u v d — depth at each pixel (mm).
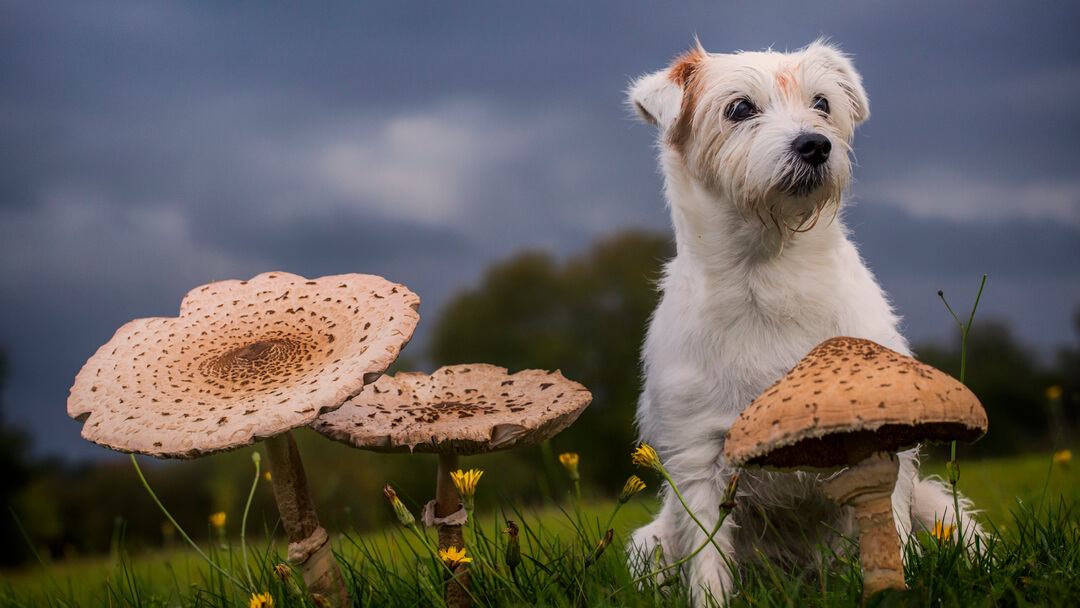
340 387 894
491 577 1036
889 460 884
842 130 1226
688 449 1133
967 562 1022
